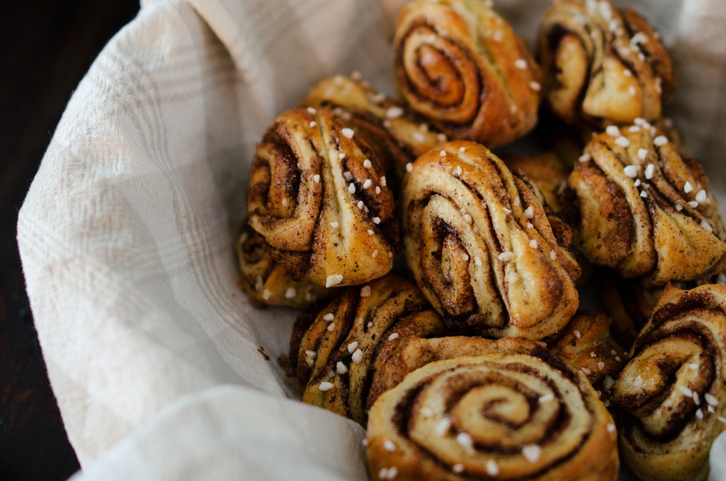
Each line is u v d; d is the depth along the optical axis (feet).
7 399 1.19
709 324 1.02
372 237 1.08
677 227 1.09
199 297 1.08
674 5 1.24
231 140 1.22
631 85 1.16
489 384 0.98
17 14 1.44
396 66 1.25
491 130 1.18
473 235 1.06
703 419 1.00
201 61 1.16
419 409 0.96
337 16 1.26
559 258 1.06
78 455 0.94
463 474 0.92
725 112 1.24
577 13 1.23
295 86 1.26
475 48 1.18
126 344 0.94
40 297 0.97
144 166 1.06
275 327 1.16
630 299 1.16
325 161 1.10
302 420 0.95
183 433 0.87
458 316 1.09
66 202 1.00
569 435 0.93
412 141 1.20
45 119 1.37
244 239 1.17
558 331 1.08
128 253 0.99
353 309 1.10
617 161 1.11
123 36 1.12
